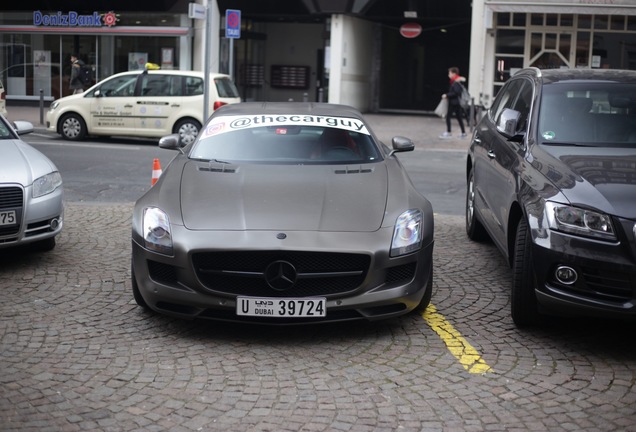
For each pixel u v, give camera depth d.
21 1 26.69
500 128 6.23
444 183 12.84
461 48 29.59
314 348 5.16
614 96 6.37
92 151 15.66
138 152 15.79
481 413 4.23
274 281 5.04
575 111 6.25
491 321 5.75
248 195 5.56
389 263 5.17
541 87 6.55
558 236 4.98
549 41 24.58
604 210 4.87
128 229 8.53
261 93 31.16
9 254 7.35
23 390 4.40
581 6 22.80
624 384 4.67
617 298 4.85
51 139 17.80
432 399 4.40
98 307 5.89
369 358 5.00
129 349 5.07
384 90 30.50
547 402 4.39
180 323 5.58
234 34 17.78
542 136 6.09
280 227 5.17
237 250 5.02
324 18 27.41
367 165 6.29
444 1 26.09
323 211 5.39
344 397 4.40
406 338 5.36
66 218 9.01
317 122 6.83
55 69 27.19
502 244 6.33
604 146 5.91
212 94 16.66
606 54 24.42
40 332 5.33
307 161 6.31
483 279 6.84
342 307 5.12
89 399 4.31
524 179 5.64
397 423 4.09
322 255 5.08
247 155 6.38
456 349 5.17
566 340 5.38
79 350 5.02
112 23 26.27
